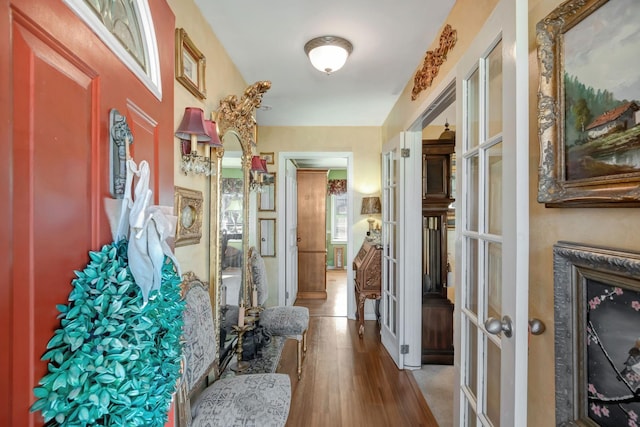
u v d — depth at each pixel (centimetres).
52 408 48
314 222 534
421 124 259
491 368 126
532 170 105
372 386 247
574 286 84
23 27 46
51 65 52
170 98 105
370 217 417
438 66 195
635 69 66
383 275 331
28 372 47
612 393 73
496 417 121
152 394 69
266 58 233
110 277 58
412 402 225
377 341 338
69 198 55
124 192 67
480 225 131
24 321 46
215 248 194
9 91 44
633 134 66
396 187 292
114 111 69
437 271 294
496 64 121
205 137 164
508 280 99
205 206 190
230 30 196
